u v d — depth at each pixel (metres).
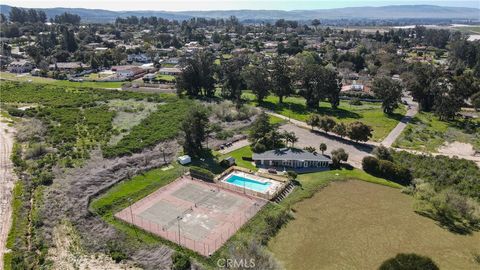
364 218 64.19
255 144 91.31
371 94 160.88
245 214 64.06
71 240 56.56
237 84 148.00
